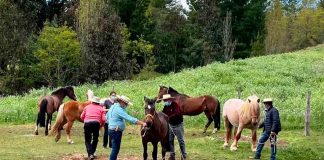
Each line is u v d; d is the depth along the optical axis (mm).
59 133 18859
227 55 61656
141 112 26375
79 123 26234
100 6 48875
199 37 66875
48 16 61969
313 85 35812
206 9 66938
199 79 37344
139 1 66938
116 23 49094
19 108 28328
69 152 16250
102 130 22953
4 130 23234
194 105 21625
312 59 48562
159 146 18000
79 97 34406
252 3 72875
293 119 24156
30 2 58844
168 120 13672
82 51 48438
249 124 16312
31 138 20438
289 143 18594
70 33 48281
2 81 49469
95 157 14969
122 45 49719
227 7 72750
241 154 16188
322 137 20000
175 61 69812
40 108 21156
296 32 77375
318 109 25062
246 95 30672
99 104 14547
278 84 35406
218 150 16938
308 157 15844
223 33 62500
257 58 49062
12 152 16156
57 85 49688
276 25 76562
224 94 31562
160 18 74188
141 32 67062
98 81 48188
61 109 18859
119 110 12336
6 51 50219
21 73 51250
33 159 14688
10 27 50844
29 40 52094
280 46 74375
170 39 69375
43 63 48219
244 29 72312
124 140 19969
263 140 14805
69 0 62469
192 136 21219
